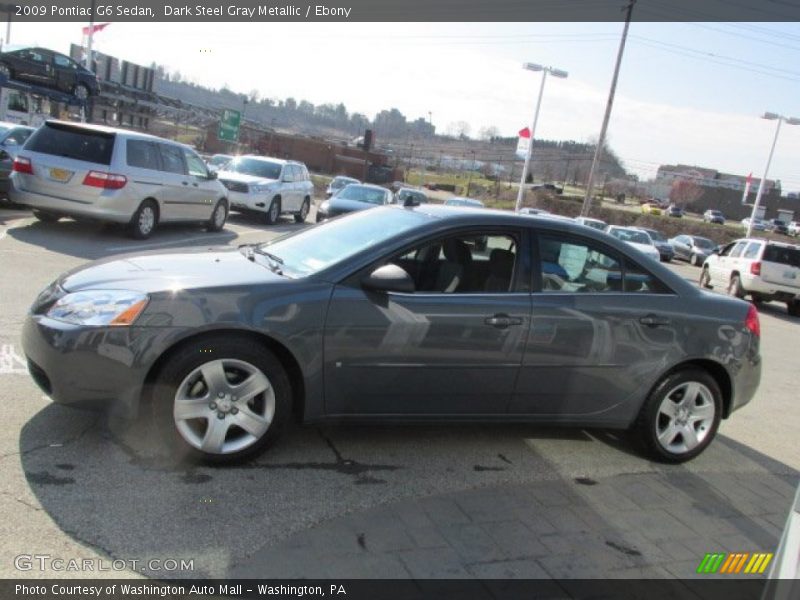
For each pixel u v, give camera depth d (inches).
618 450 195.9
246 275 159.0
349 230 183.8
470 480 163.2
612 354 178.4
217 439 150.4
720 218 3102.9
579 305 175.0
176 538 124.0
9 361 198.8
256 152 2903.5
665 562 137.9
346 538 130.9
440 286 166.2
